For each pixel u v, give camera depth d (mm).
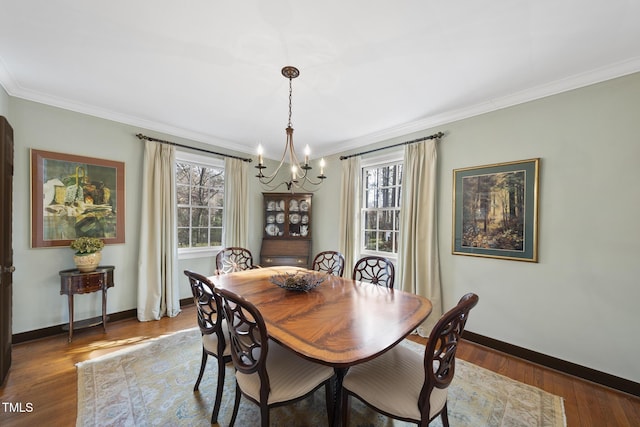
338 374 1467
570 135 2135
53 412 1620
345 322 1417
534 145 2309
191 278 1713
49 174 2602
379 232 3682
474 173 2654
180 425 1549
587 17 1484
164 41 1740
